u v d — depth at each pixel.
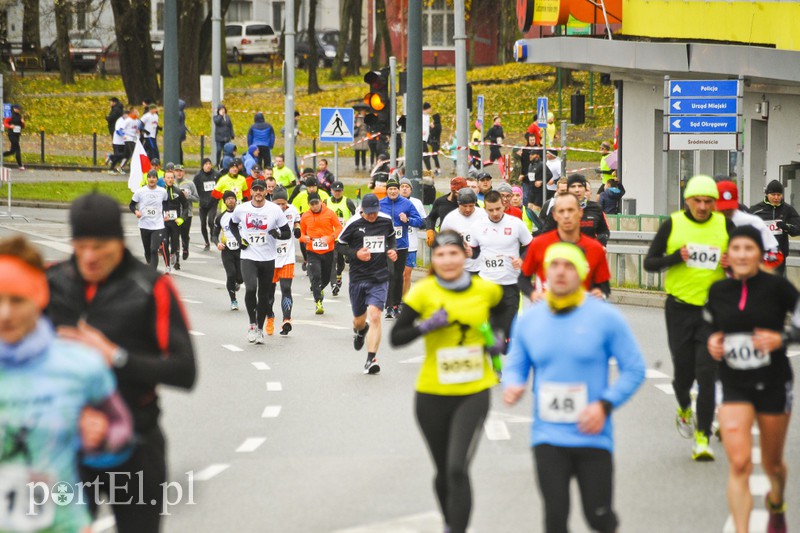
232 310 72.62
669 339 37.53
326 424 41.59
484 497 31.89
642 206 107.69
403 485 33.09
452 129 184.75
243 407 44.72
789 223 58.75
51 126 184.88
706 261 36.59
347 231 53.41
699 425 35.97
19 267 17.61
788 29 91.00
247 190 94.81
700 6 95.94
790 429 40.44
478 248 50.62
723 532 28.55
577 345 23.92
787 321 58.69
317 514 30.14
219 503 31.28
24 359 17.80
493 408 44.06
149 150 150.12
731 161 92.56
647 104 106.31
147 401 21.33
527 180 113.00
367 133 151.88
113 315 21.08
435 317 26.94
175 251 89.69
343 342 61.22
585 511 23.66
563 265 24.08
